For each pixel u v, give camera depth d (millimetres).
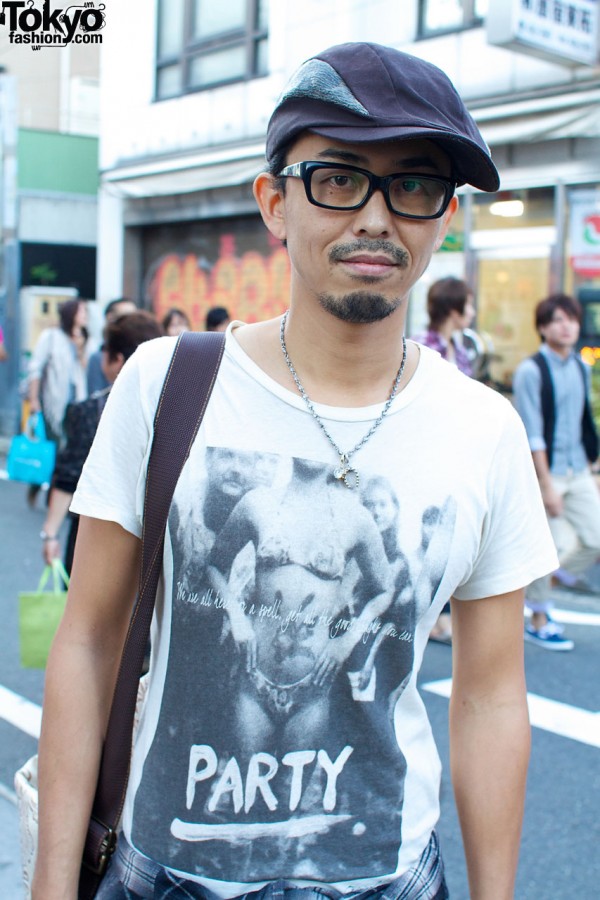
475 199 8281
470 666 1408
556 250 7699
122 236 12734
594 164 7422
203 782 1264
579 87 7199
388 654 1286
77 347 7145
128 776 1338
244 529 1265
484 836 1365
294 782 1266
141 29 12086
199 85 11594
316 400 1314
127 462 1326
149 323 3645
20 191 15586
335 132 1215
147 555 1292
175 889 1267
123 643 1393
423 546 1284
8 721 4074
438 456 1312
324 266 1265
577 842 3201
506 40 6410
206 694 1262
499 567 1374
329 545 1269
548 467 5117
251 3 10867
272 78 10516
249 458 1285
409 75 1236
